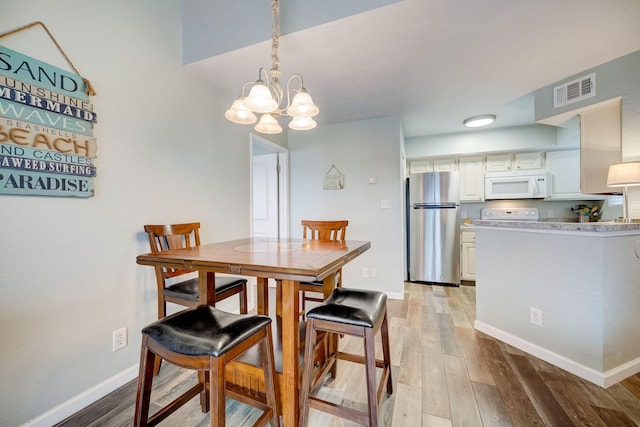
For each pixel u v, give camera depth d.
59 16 1.39
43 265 1.34
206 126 2.38
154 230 1.76
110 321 1.62
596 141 2.35
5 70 1.20
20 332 1.26
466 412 1.40
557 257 1.80
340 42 1.84
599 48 1.94
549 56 2.03
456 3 1.49
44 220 1.34
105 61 1.60
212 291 1.56
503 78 2.37
